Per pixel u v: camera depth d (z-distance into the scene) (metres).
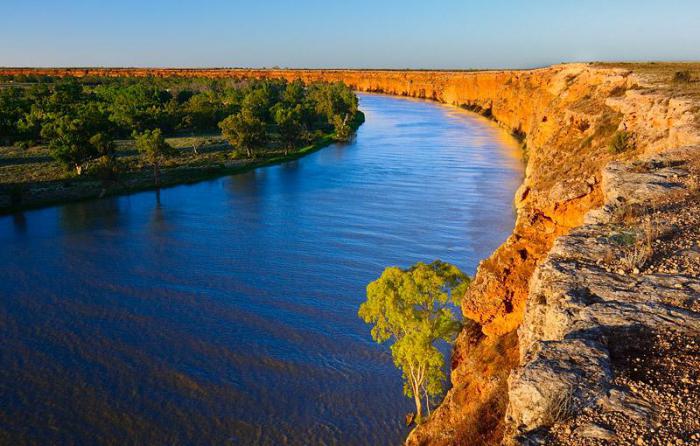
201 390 29.39
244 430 26.64
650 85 50.12
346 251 49.22
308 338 34.31
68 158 81.75
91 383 29.92
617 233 12.94
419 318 23.31
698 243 12.04
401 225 56.62
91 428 26.66
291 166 92.69
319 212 62.16
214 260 47.41
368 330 35.22
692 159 18.36
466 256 47.66
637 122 37.44
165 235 54.59
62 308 38.34
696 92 38.34
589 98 60.62
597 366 8.12
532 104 111.62
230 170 87.62
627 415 7.26
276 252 49.12
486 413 17.84
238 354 32.59
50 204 66.69
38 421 27.05
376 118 161.88
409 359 23.61
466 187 72.94
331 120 136.88
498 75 176.50
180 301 39.41
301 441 26.00
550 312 10.24
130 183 77.69
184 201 69.06
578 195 21.48
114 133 116.50
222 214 62.31
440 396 28.17
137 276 43.97
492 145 108.31
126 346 33.47
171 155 80.56
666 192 15.22
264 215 61.50
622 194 15.65
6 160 90.75
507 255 22.31
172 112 130.00
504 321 21.61
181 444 25.75
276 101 176.38
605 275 11.02
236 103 153.00
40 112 127.50
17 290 41.31
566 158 46.00
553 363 8.30
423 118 160.50
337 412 27.86
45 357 32.25
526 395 7.80
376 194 70.25
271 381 30.14
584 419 7.33
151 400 28.59
